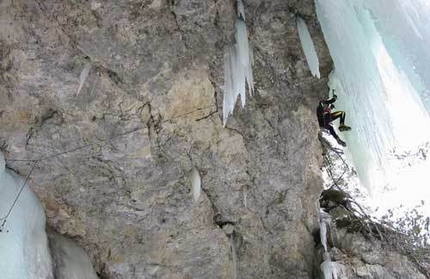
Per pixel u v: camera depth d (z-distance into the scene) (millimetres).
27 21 5098
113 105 5973
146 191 6906
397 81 6496
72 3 5023
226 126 6863
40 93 5715
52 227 6887
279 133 7270
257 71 6445
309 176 8750
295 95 6895
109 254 7395
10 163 6168
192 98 6293
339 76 6004
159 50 5621
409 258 10477
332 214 10531
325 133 10062
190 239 7758
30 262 5957
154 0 5133
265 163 7598
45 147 6152
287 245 9047
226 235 8172
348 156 8227
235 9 5562
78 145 6230
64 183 6574
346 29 5605
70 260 6754
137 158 6488
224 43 5914
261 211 8289
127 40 5402
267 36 6004
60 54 5402
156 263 7711
